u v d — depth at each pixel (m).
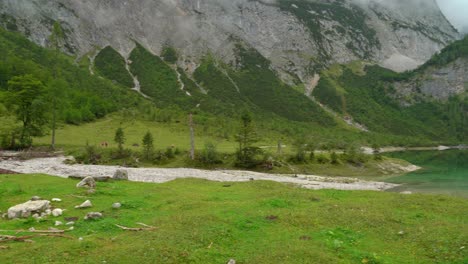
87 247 16.91
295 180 65.62
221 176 66.50
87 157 81.25
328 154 97.88
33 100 88.19
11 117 107.19
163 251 16.34
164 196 29.08
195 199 28.20
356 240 19.19
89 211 23.86
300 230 20.36
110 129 128.12
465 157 148.12
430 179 78.19
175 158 85.81
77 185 32.22
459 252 17.23
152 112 160.38
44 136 103.31
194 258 15.95
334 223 21.81
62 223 21.02
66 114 127.56
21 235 18.83
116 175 40.19
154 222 20.98
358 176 83.88
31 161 72.56
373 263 16.22
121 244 17.34
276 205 26.05
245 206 25.55
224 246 17.64
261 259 16.08
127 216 22.39
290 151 103.62
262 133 157.75
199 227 19.81
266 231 20.08
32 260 15.38
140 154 85.19
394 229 20.98
